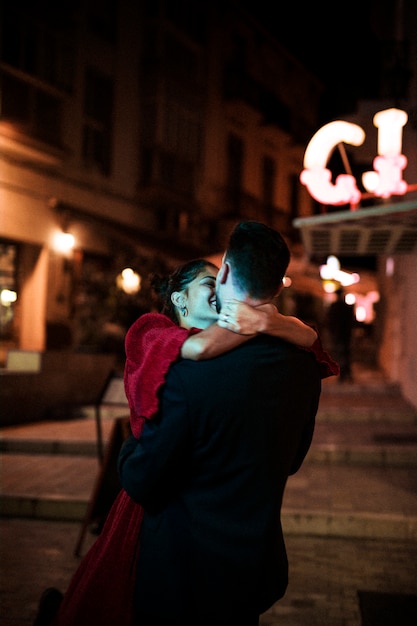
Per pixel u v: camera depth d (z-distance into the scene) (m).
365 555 4.49
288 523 4.95
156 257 16.77
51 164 14.50
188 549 1.75
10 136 13.11
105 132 16.94
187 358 1.75
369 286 21.45
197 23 20.66
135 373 1.80
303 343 1.87
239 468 1.74
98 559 1.95
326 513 4.91
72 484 5.99
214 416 1.71
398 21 11.15
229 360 1.73
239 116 23.59
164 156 18.64
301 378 1.85
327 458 6.97
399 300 12.43
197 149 20.80
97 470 6.68
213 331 1.75
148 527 1.84
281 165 28.00
